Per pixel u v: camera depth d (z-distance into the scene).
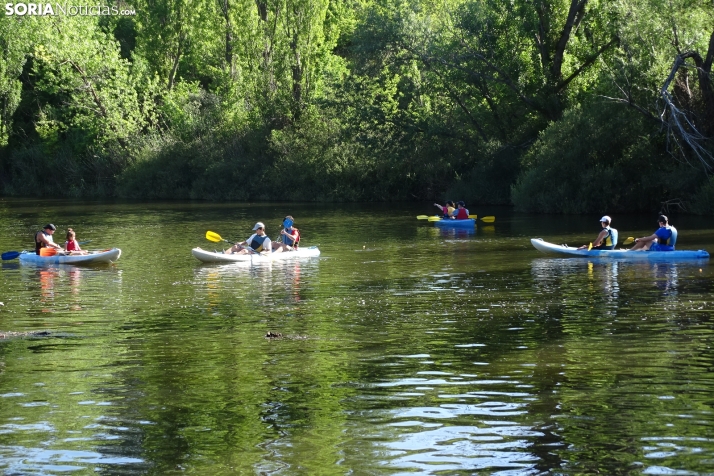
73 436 7.62
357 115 51.12
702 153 35.69
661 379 9.23
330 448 7.27
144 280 17.86
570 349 10.74
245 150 57.41
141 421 8.02
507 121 46.28
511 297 15.09
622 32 35.94
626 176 37.75
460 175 48.78
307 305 14.47
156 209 44.88
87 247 25.42
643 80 35.66
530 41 43.91
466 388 9.01
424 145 50.12
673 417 7.90
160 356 10.62
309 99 55.66
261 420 8.03
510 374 9.55
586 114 38.31
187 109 59.59
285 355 10.61
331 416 8.12
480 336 11.64
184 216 39.31
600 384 9.06
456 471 6.76
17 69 60.38
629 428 7.63
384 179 51.78
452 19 46.16
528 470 6.75
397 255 22.27
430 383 9.23
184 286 16.92
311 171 53.00
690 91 36.59
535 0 42.47
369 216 38.06
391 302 14.68
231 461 7.01
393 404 8.48
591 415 8.01
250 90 57.47
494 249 23.56
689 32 34.41
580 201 37.62
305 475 6.72
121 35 70.62
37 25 58.12
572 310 13.65
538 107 43.78
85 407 8.45
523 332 11.88
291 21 55.28
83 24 59.09
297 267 19.84
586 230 29.27
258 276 18.33
